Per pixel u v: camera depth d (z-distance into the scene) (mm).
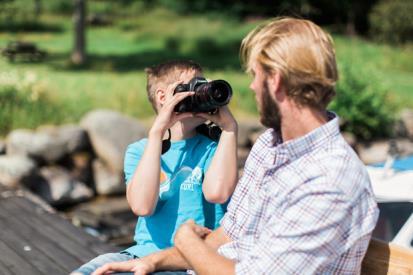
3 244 5195
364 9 29828
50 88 12148
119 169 9930
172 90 2686
